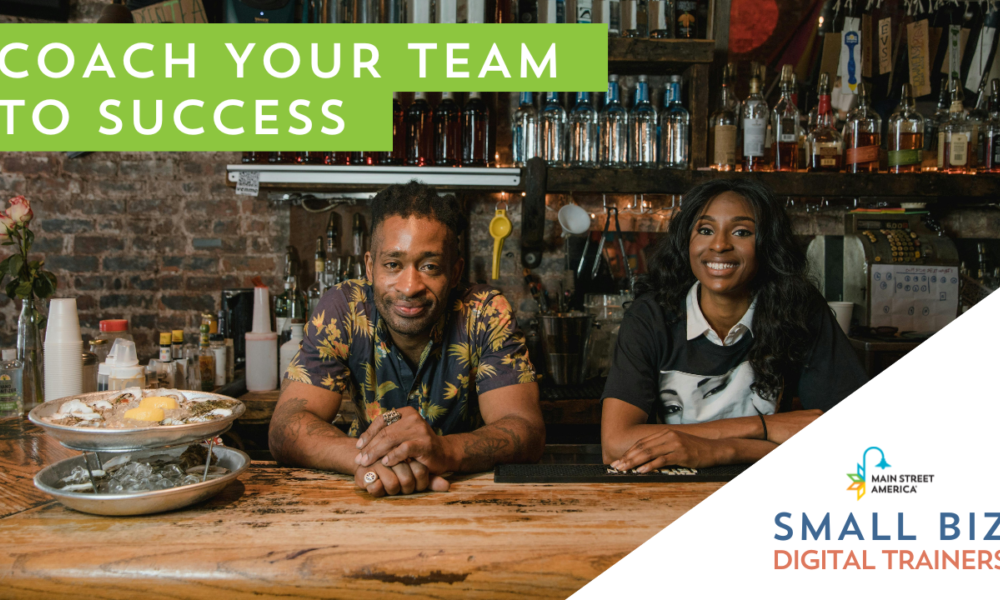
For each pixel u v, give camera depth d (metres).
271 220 2.74
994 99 2.52
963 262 2.75
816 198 2.73
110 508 0.80
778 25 2.68
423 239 1.12
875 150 2.40
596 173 2.35
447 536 0.78
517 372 1.31
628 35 2.49
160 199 2.72
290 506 0.88
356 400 1.45
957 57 2.73
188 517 0.84
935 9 2.71
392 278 1.13
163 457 0.97
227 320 2.55
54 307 1.64
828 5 2.68
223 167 2.72
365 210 2.70
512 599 0.71
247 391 2.26
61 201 2.70
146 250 2.72
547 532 0.80
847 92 2.69
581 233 2.60
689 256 1.46
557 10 2.42
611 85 2.45
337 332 1.33
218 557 0.72
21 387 1.62
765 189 1.40
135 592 0.70
